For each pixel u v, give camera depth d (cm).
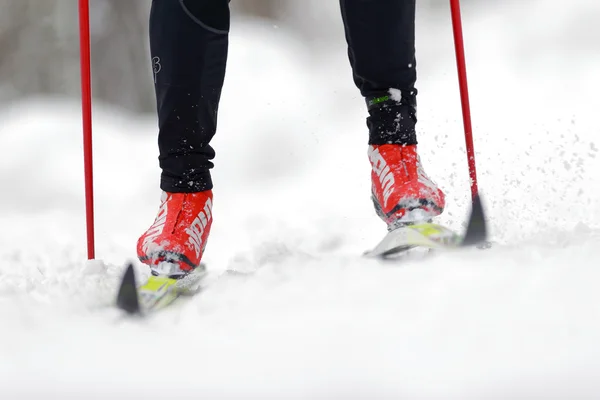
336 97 3844
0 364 637
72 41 4069
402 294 742
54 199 2378
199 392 566
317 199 2258
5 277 1131
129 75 4088
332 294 773
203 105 991
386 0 997
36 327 748
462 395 523
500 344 597
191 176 997
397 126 1019
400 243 911
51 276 1132
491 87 3884
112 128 3077
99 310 852
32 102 3706
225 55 1002
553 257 841
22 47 4047
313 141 2994
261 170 2784
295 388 554
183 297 945
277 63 3591
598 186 1540
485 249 892
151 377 597
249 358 622
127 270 838
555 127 2728
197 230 989
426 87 3891
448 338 617
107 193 2439
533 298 690
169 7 970
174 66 972
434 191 995
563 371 545
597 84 3594
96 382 594
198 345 669
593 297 680
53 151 2534
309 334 664
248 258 1152
